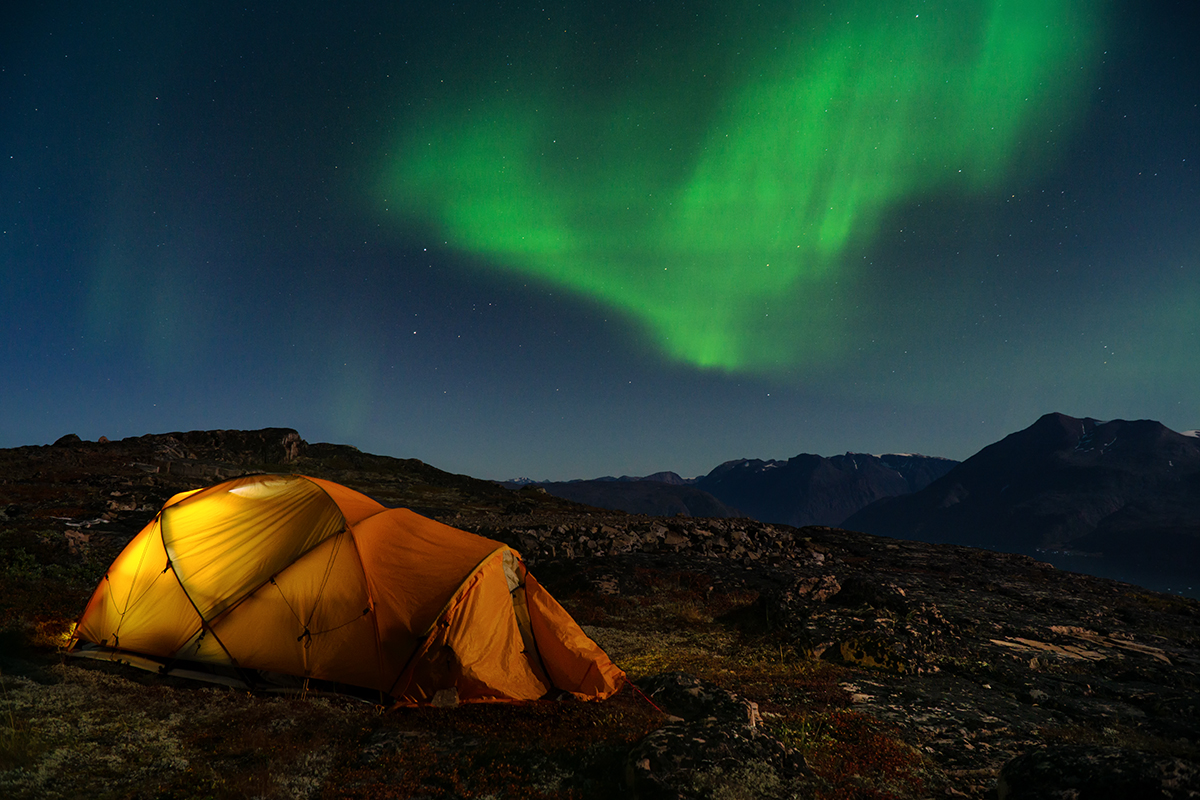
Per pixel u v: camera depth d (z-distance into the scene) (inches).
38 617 455.2
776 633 595.8
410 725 317.1
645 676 421.7
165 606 390.6
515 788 249.0
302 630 368.5
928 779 285.4
